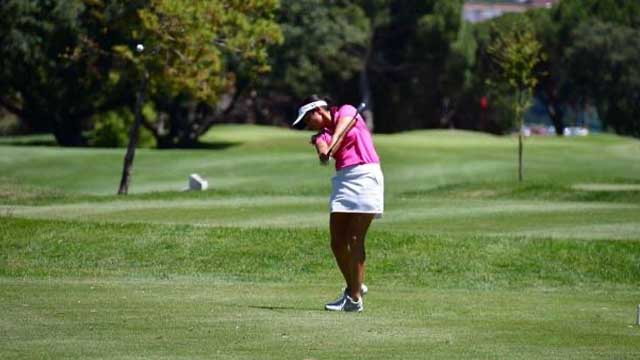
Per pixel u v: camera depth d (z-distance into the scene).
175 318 37.47
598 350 31.67
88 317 37.56
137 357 29.95
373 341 32.94
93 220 77.00
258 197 103.44
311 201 96.50
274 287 50.12
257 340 32.97
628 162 181.00
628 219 81.75
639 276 60.91
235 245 65.50
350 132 40.88
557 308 42.31
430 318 38.41
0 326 35.44
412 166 166.12
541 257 63.22
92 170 158.12
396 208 90.75
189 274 59.91
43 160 166.38
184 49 129.62
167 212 85.31
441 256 63.31
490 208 90.62
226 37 137.38
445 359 30.05
